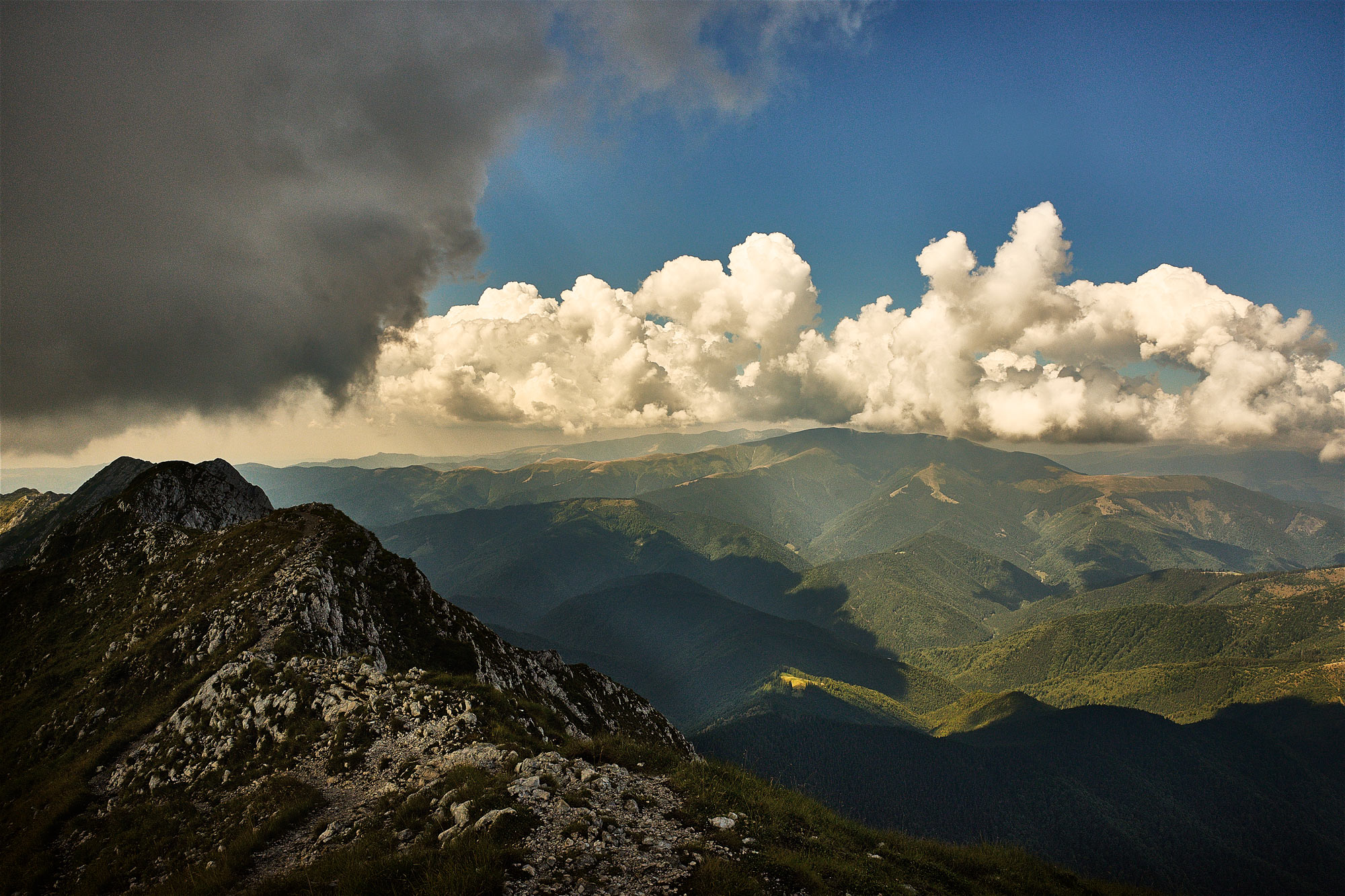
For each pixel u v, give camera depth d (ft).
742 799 92.07
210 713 153.99
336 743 126.72
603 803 82.28
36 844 119.96
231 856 90.07
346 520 331.36
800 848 82.33
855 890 73.41
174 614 280.92
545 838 73.10
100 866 106.42
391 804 94.94
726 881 66.08
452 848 69.97
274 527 327.67
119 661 233.55
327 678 161.17
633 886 65.62
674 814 83.25
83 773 148.77
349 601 253.65
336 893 65.72
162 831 112.37
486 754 105.81
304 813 102.58
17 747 219.20
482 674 258.98
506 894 63.16
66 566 401.90
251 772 125.29
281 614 225.35
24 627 355.15
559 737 146.72
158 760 142.20
